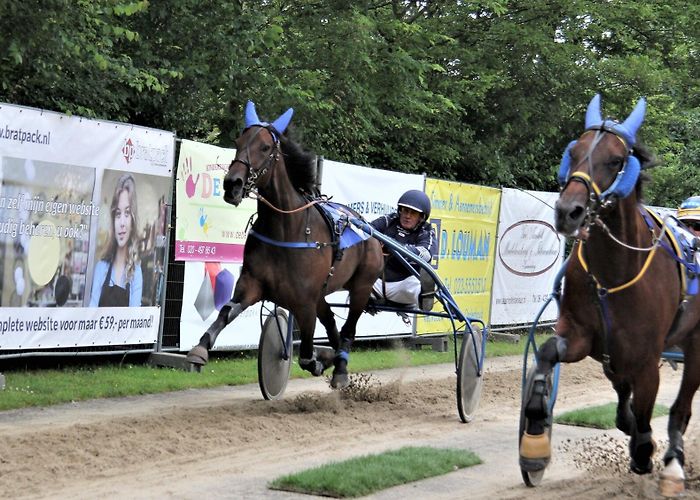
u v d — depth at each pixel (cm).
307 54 1483
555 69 1938
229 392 992
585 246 591
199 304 1115
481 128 1967
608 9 1998
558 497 621
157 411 848
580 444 822
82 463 637
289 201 845
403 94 1625
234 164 815
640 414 610
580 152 564
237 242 1157
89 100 1221
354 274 951
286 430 793
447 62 1912
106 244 1004
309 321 864
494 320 1639
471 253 1557
